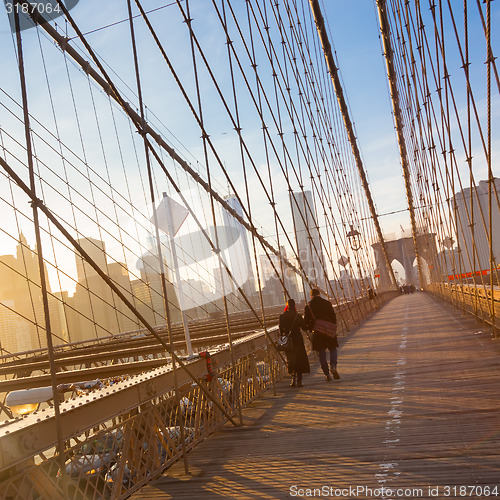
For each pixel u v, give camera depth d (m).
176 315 15.70
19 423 2.81
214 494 3.32
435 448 3.53
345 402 5.59
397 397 5.41
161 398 4.21
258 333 7.63
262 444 4.37
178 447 4.33
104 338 11.55
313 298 7.45
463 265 14.15
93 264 3.01
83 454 3.12
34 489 2.69
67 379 6.54
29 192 2.60
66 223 9.66
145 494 3.50
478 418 4.10
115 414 3.48
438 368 6.76
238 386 6.01
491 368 6.15
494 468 3.01
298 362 7.12
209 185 5.08
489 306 9.36
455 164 10.77
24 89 2.64
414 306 27.28
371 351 9.88
